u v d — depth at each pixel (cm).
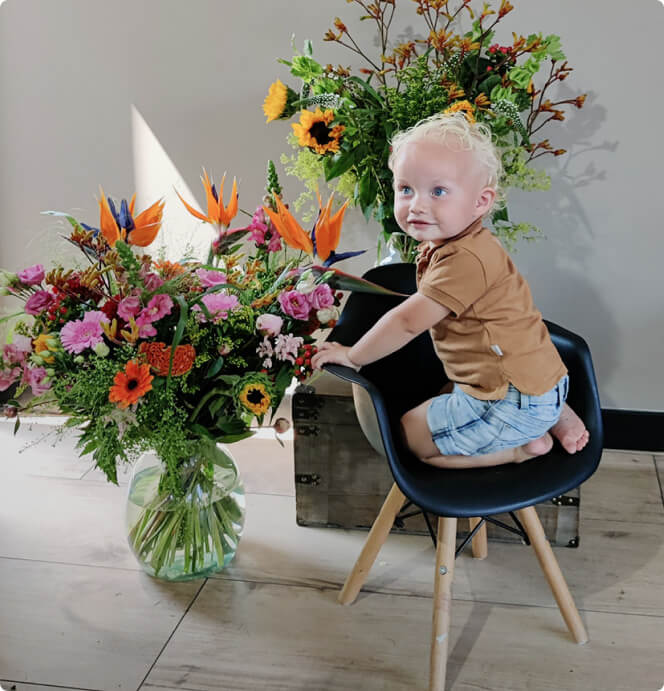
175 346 130
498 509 133
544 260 220
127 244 139
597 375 229
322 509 192
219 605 167
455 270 139
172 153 227
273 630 160
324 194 222
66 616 163
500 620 163
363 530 193
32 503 202
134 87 222
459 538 187
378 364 168
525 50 185
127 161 230
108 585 172
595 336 225
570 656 154
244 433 149
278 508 202
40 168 234
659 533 191
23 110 229
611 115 206
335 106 178
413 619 164
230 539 175
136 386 129
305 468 189
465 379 147
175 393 144
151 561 170
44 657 152
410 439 150
